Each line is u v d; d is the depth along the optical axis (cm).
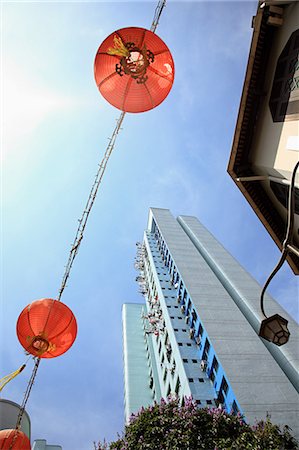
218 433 1522
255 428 1647
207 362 3025
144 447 1473
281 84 880
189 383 2859
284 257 473
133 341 5138
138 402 3988
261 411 2364
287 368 2989
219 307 3541
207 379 2930
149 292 5356
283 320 490
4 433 636
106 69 488
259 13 880
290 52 848
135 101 500
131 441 1527
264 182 1022
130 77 484
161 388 3675
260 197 1062
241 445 1423
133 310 5850
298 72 819
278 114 884
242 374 2673
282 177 909
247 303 3819
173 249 4862
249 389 2536
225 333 3152
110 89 496
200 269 4328
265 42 929
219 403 2638
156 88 495
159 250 5622
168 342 3653
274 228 1073
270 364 2825
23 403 646
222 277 4544
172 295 4256
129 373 4469
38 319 546
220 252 5194
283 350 3147
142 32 482
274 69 907
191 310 3628
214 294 3778
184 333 3528
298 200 917
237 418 1625
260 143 966
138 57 485
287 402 2455
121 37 480
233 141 1009
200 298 3662
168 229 5638
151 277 5272
